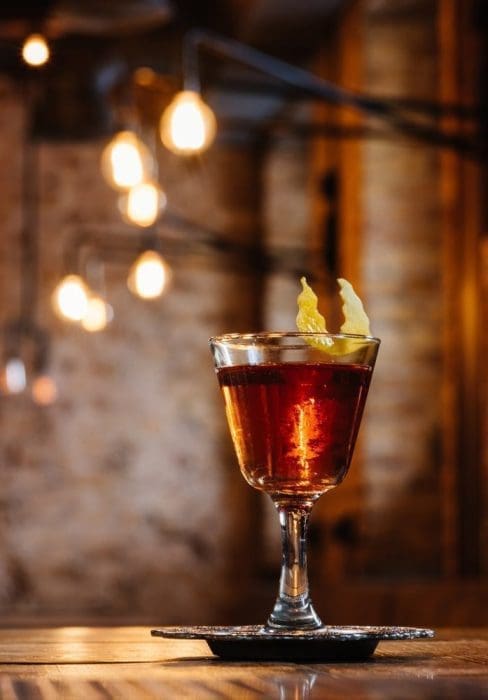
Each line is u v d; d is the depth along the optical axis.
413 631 1.14
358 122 7.20
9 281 9.22
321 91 4.66
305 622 1.14
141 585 9.20
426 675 0.94
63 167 9.35
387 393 7.27
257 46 8.30
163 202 6.44
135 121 6.29
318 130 6.28
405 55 7.28
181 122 4.99
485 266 6.23
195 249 9.45
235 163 9.59
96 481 9.25
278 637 1.07
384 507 7.26
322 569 8.02
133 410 9.34
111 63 6.25
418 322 7.27
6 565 9.09
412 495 7.26
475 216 6.36
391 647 1.22
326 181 8.09
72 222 9.32
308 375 1.14
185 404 9.41
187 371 9.42
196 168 8.67
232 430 1.19
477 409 6.35
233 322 9.52
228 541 9.37
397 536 7.24
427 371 7.27
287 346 1.14
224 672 0.98
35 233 9.27
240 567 9.35
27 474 9.16
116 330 9.36
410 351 7.26
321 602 4.87
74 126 6.49
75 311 6.82
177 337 9.43
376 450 7.27
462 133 6.32
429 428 7.27
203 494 9.38
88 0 4.48
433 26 7.23
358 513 7.27
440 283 7.26
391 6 7.13
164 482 9.34
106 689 0.85
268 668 1.01
